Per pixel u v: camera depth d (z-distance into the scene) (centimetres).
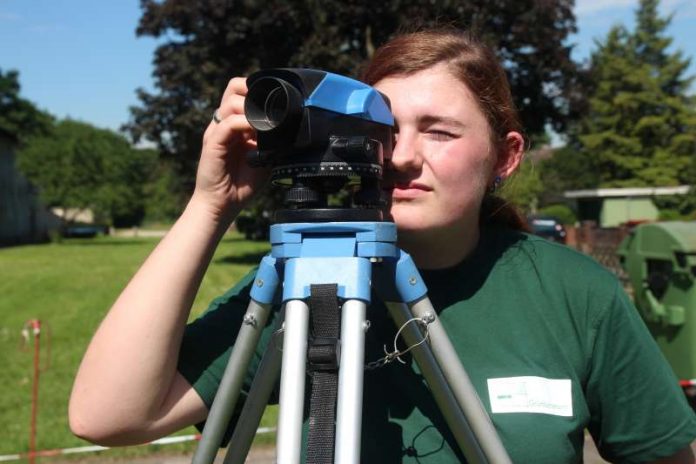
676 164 4284
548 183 5019
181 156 2186
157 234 5491
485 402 137
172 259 131
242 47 1841
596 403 149
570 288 146
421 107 133
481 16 1577
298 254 114
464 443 127
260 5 1700
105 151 4700
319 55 1598
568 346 143
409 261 121
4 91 5781
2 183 4394
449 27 173
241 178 137
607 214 3862
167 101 2042
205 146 133
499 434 134
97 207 4831
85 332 963
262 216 2327
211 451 129
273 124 114
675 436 147
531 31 1703
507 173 157
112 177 4831
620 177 4434
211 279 1577
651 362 146
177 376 139
